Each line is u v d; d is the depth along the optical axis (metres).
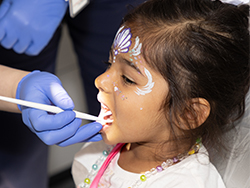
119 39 0.84
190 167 0.89
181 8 0.83
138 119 0.85
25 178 1.53
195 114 0.85
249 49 0.88
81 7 1.11
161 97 0.82
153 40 0.80
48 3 1.14
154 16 0.83
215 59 0.80
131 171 0.96
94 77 1.47
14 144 1.45
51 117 0.88
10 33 1.11
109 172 0.99
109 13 1.24
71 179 1.82
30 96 0.93
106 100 0.88
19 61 1.36
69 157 1.90
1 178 1.48
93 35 1.35
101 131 0.94
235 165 0.95
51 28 1.17
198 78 0.81
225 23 0.83
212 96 0.84
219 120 0.92
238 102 0.91
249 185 0.91
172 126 0.86
